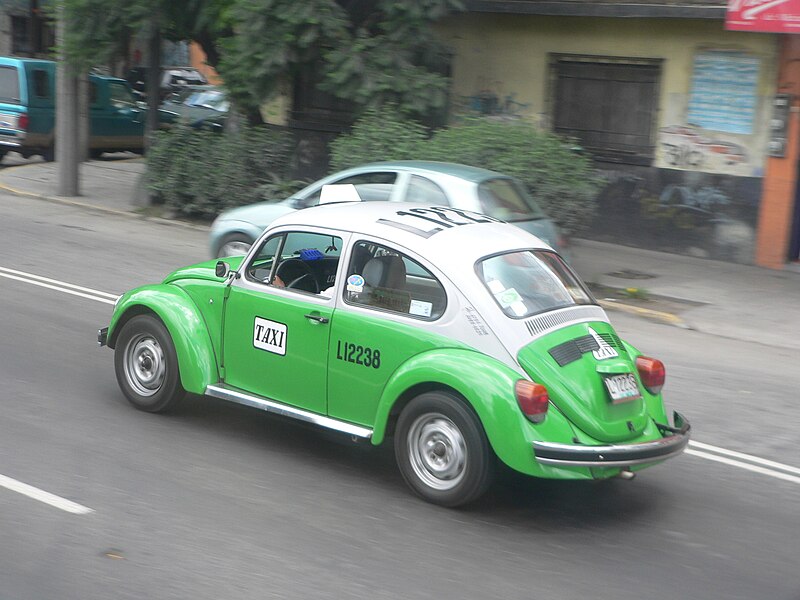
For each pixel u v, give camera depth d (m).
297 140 20.94
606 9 16.56
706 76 16.34
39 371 8.73
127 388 7.82
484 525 6.11
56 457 6.79
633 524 6.29
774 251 15.98
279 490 6.47
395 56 17.00
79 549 5.46
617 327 12.24
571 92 17.98
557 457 5.86
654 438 6.36
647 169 17.16
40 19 35.69
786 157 15.70
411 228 6.70
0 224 16.91
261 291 7.06
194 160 18.31
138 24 17.78
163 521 5.88
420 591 5.20
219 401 8.23
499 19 18.41
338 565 5.45
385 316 6.48
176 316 7.39
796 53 15.38
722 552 5.93
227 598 5.00
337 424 6.67
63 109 19.81
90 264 13.87
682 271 15.57
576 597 5.24
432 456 6.31
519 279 6.52
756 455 7.74
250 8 16.52
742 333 12.07
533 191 14.34
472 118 16.08
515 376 5.98
